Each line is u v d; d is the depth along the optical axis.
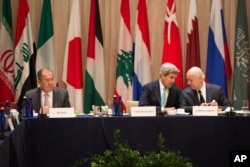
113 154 3.68
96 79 10.84
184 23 11.23
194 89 8.89
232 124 7.36
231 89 11.12
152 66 11.27
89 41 10.79
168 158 3.59
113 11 11.18
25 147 7.00
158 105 8.81
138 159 3.58
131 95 10.73
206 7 11.28
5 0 10.70
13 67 10.69
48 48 10.71
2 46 10.59
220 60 10.71
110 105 8.80
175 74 8.84
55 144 7.25
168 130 7.33
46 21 10.76
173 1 10.81
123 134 7.31
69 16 11.15
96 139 7.31
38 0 11.11
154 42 11.27
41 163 7.20
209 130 7.35
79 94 10.66
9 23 10.73
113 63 11.21
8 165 5.79
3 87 10.57
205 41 11.27
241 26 10.73
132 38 11.13
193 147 7.34
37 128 7.20
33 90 8.68
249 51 10.85
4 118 6.93
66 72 10.73
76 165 7.06
